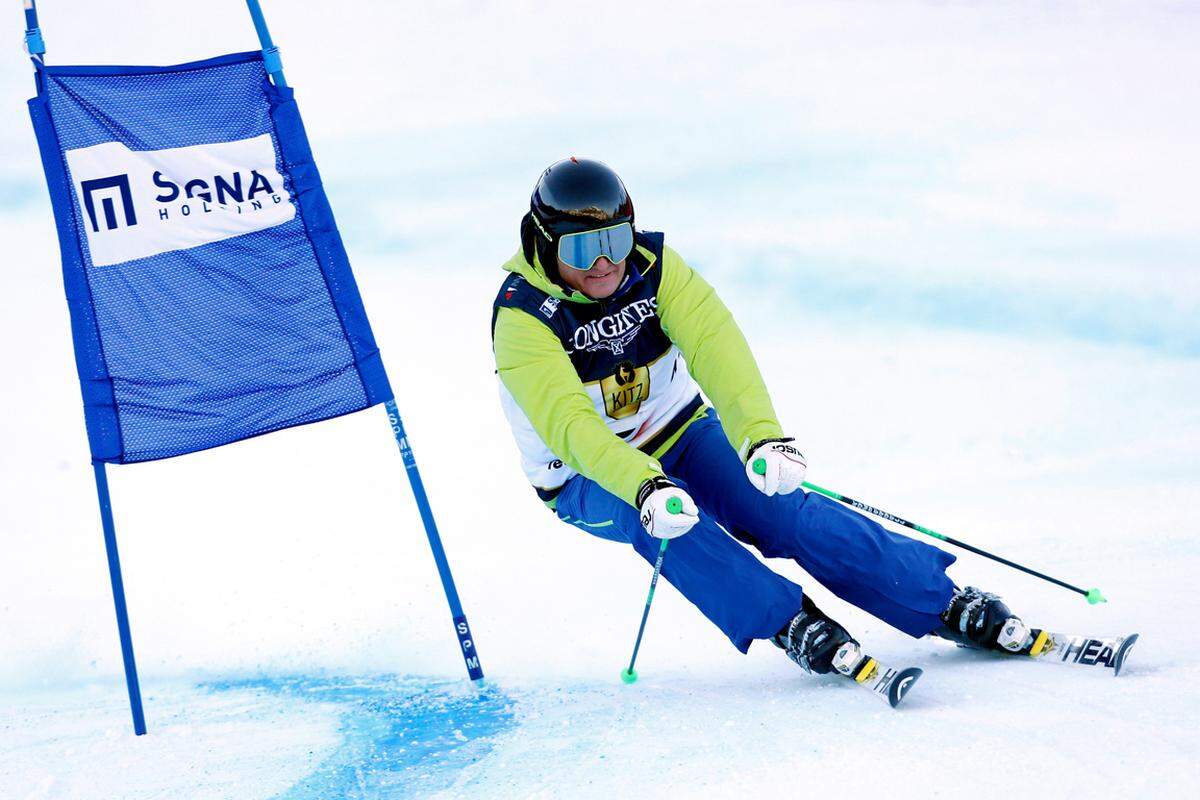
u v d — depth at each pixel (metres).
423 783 10.10
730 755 9.65
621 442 11.38
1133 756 8.48
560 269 11.47
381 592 17.81
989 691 10.45
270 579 18.95
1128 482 19.42
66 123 13.09
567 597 17.00
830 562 11.71
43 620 17.22
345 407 13.75
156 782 10.78
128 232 13.27
